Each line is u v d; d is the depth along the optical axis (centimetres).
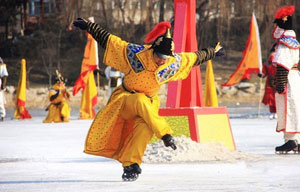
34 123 3762
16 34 8862
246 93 7169
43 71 8144
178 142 1647
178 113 1716
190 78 1820
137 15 9625
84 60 4103
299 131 1795
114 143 1202
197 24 8394
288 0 7425
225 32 8544
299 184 1163
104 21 8431
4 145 2173
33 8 10394
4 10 8650
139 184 1170
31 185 1177
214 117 1784
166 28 1257
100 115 1171
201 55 1238
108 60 1195
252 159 1628
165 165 1498
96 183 1193
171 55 1177
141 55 1170
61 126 3400
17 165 1552
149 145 1661
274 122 3556
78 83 4122
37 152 1917
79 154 1853
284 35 1812
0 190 1111
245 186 1138
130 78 1191
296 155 1753
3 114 4078
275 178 1253
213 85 3131
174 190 1091
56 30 8488
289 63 1803
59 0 8850
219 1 8125
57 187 1145
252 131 2816
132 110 1169
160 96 6800
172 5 8744
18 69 8050
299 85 1816
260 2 7525
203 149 1642
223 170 1394
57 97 3822
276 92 1828
